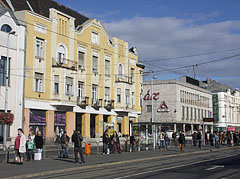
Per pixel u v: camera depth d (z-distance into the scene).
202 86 91.19
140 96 52.59
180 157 24.67
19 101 31.09
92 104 41.44
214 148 34.66
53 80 35.53
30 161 18.91
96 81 42.41
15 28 31.20
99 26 43.25
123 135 47.34
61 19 37.06
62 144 21.25
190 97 71.94
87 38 40.97
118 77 46.75
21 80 31.45
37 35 33.66
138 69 52.19
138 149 28.89
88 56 41.06
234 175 14.49
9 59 30.55
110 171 15.89
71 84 37.50
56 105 35.41
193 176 14.10
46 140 34.16
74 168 16.20
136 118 51.31
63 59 36.84
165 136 30.77
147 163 19.88
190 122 70.38
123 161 19.77
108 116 45.00
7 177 12.92
